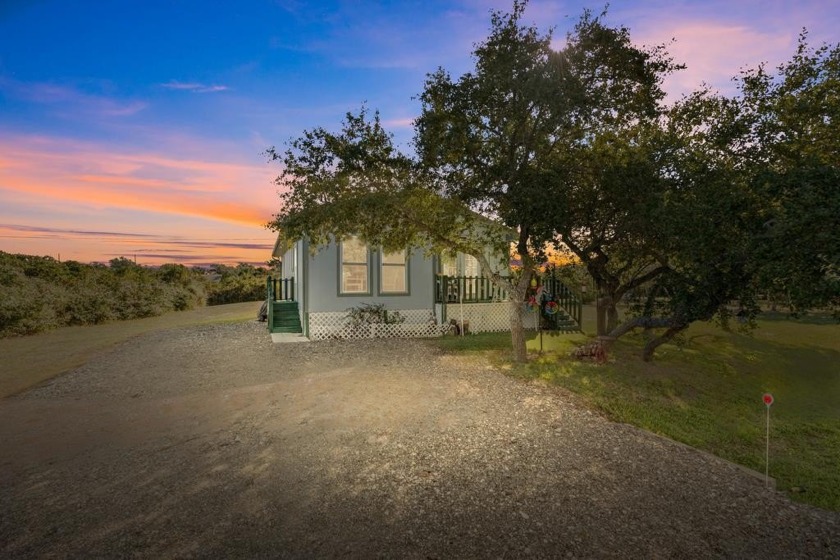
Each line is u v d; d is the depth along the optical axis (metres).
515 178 9.34
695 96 10.34
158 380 9.20
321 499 4.45
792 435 7.81
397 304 15.17
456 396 8.07
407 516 4.17
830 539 4.19
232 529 3.89
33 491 4.52
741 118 9.49
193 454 5.51
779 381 11.19
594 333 15.84
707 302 9.07
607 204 10.12
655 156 9.51
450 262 16.08
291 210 9.95
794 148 8.97
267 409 7.31
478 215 10.73
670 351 13.38
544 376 9.64
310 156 9.70
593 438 6.33
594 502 4.56
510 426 6.65
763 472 6.22
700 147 9.98
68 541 3.66
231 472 5.02
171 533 3.80
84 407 7.40
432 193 10.05
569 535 3.96
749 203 8.03
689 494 4.88
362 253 14.79
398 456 5.52
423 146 9.41
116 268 29.28
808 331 17.34
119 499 4.37
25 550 3.53
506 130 9.67
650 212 8.98
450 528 4.00
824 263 6.19
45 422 6.65
